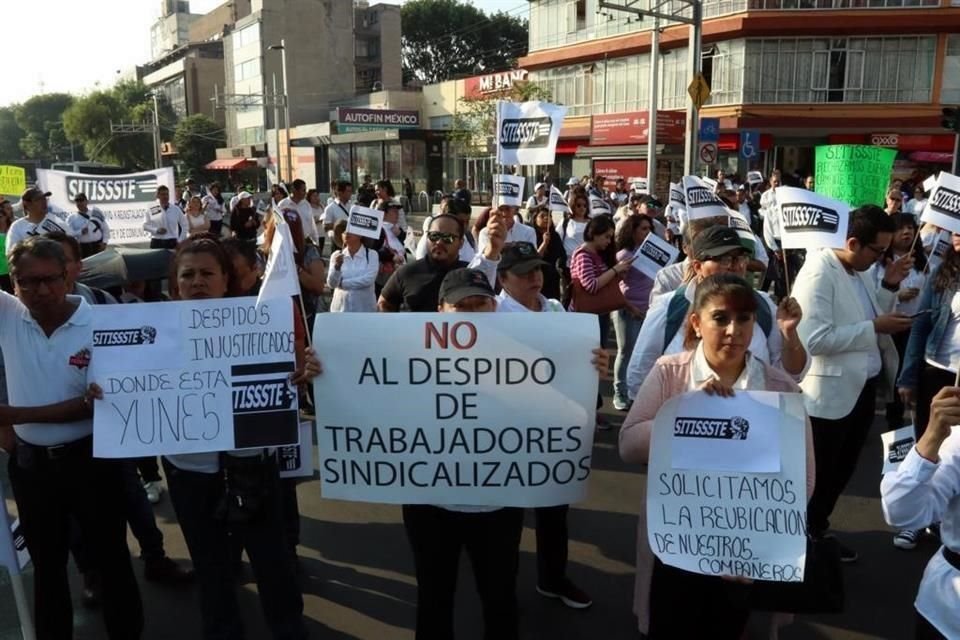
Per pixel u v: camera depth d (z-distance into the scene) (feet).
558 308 12.23
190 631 11.73
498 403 9.29
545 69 128.36
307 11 207.51
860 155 18.30
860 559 13.89
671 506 8.09
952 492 7.04
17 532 10.14
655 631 8.72
